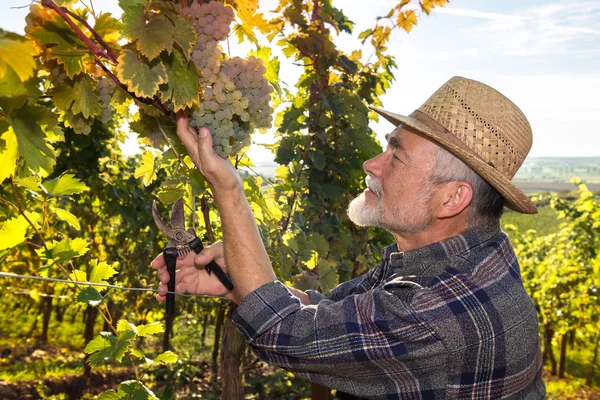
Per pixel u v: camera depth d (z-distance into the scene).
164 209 8.71
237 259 1.39
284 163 3.58
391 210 1.58
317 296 1.85
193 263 1.45
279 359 1.45
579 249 12.05
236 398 2.52
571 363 17.17
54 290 8.97
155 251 9.35
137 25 1.02
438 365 1.35
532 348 1.44
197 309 10.45
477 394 1.37
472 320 1.34
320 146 3.80
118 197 7.80
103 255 9.25
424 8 4.32
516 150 1.53
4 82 0.88
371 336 1.35
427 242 1.59
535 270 14.47
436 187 1.52
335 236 3.87
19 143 1.04
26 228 1.72
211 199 1.96
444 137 1.51
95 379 9.56
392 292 1.40
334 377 1.45
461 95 1.54
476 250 1.50
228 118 1.21
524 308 1.44
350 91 4.02
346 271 4.04
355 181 4.21
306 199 3.60
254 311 1.39
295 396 8.94
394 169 1.58
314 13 3.72
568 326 12.75
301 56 3.79
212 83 1.18
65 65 1.09
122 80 1.03
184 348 13.21
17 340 13.99
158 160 1.89
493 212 1.56
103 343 1.86
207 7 1.11
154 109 1.25
